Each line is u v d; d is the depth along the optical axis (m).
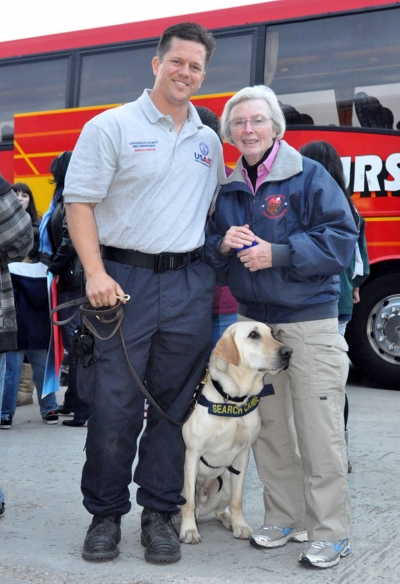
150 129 3.10
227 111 3.24
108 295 3.00
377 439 5.12
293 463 3.32
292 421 3.32
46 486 4.17
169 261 3.13
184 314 3.16
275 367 3.08
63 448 5.06
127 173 3.07
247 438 3.31
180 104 3.13
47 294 5.77
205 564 3.07
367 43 7.07
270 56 7.36
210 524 3.64
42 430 5.67
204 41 3.10
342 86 7.13
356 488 4.04
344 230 3.06
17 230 3.22
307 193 3.10
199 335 3.20
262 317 3.28
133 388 3.10
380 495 3.92
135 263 3.12
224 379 3.23
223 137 3.29
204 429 3.26
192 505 3.37
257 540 3.25
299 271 3.01
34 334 5.66
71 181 3.06
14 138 8.40
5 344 3.36
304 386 3.09
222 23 7.57
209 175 3.26
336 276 3.21
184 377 3.22
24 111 8.40
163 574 2.96
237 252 3.11
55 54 8.30
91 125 3.06
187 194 3.15
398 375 7.13
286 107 7.28
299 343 3.12
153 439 3.22
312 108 7.21
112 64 8.02
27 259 5.91
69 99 8.16
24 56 8.46
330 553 3.00
